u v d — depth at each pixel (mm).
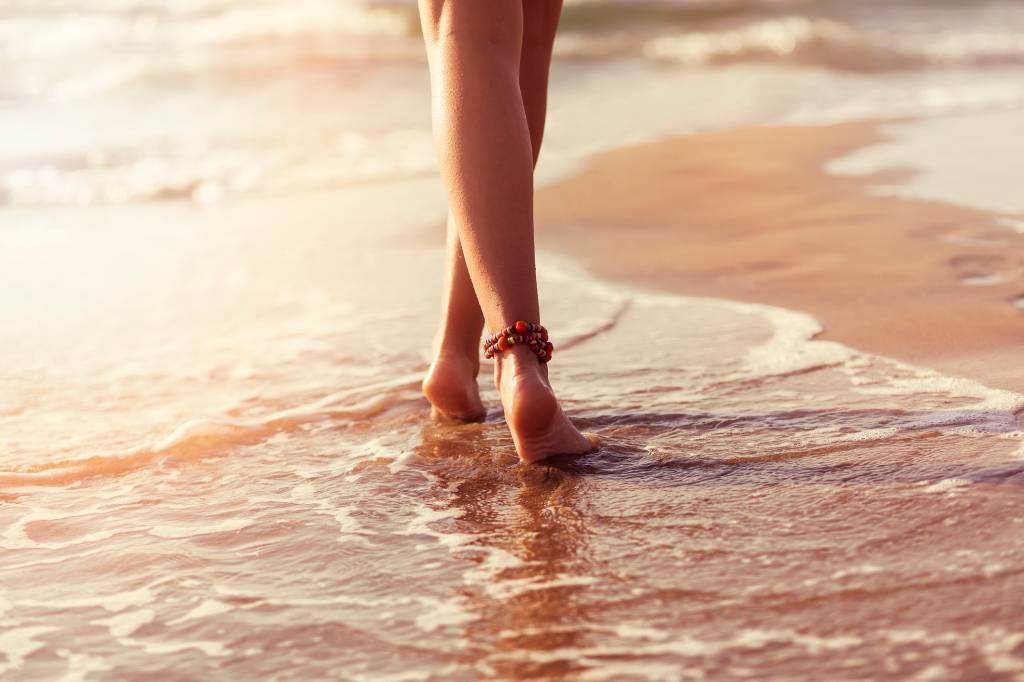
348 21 13781
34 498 1708
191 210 4859
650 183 4590
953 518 1382
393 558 1404
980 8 15102
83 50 11773
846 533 1366
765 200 4012
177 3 15570
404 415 2041
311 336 2668
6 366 2527
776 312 2539
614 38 12367
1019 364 2029
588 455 1720
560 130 6641
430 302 2961
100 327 2871
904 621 1144
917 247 3041
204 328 2807
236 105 8234
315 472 1758
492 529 1474
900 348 2188
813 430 1768
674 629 1170
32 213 4945
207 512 1609
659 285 2922
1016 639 1096
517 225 1622
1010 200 3596
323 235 4047
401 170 5621
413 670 1131
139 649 1213
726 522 1431
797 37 11297
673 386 2062
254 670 1155
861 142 5320
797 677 1060
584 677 1091
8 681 1152
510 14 1671
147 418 2115
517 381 1639
